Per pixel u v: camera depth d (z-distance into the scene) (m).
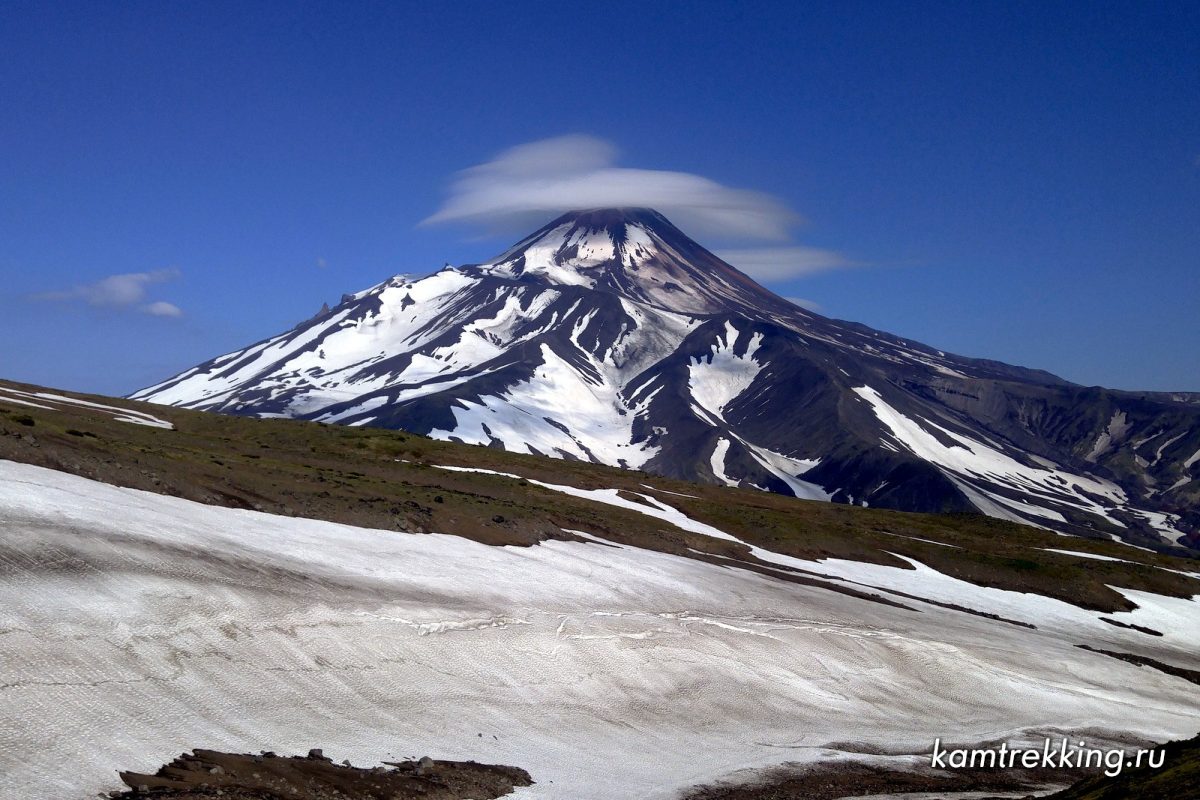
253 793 30.75
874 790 47.00
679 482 165.00
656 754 47.12
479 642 51.53
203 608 42.12
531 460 150.88
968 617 94.38
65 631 36.16
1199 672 89.94
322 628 45.47
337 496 72.25
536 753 42.97
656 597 71.06
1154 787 36.28
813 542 116.88
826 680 64.94
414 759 38.16
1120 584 124.62
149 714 34.09
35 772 28.59
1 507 44.09
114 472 58.31
